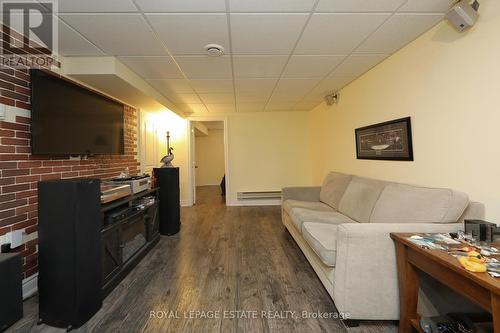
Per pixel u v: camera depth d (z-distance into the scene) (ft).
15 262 4.48
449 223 5.15
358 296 4.95
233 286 6.64
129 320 5.30
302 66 8.61
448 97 5.73
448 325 4.10
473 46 5.09
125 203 7.77
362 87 9.62
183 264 8.05
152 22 5.70
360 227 5.03
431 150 6.29
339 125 11.93
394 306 4.93
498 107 4.64
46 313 5.15
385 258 4.92
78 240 5.05
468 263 3.22
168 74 9.13
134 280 7.02
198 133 26.99
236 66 8.49
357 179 9.26
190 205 17.43
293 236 9.53
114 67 7.55
